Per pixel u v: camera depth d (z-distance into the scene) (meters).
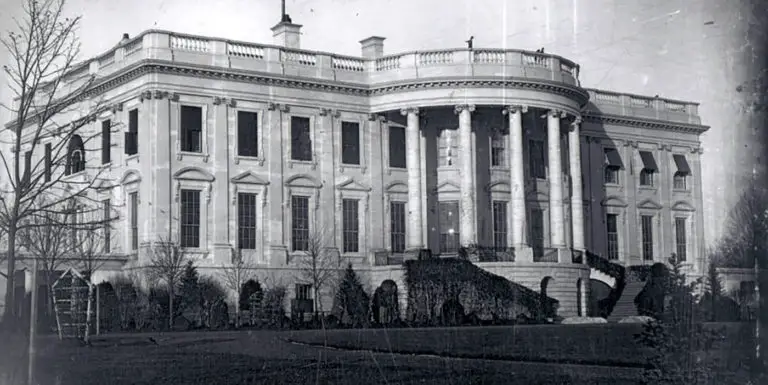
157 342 36.69
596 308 66.12
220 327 52.88
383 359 27.17
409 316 60.22
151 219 58.28
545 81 66.12
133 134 60.47
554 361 23.72
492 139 69.62
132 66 59.38
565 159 70.25
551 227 67.56
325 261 62.91
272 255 62.12
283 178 63.59
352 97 66.88
